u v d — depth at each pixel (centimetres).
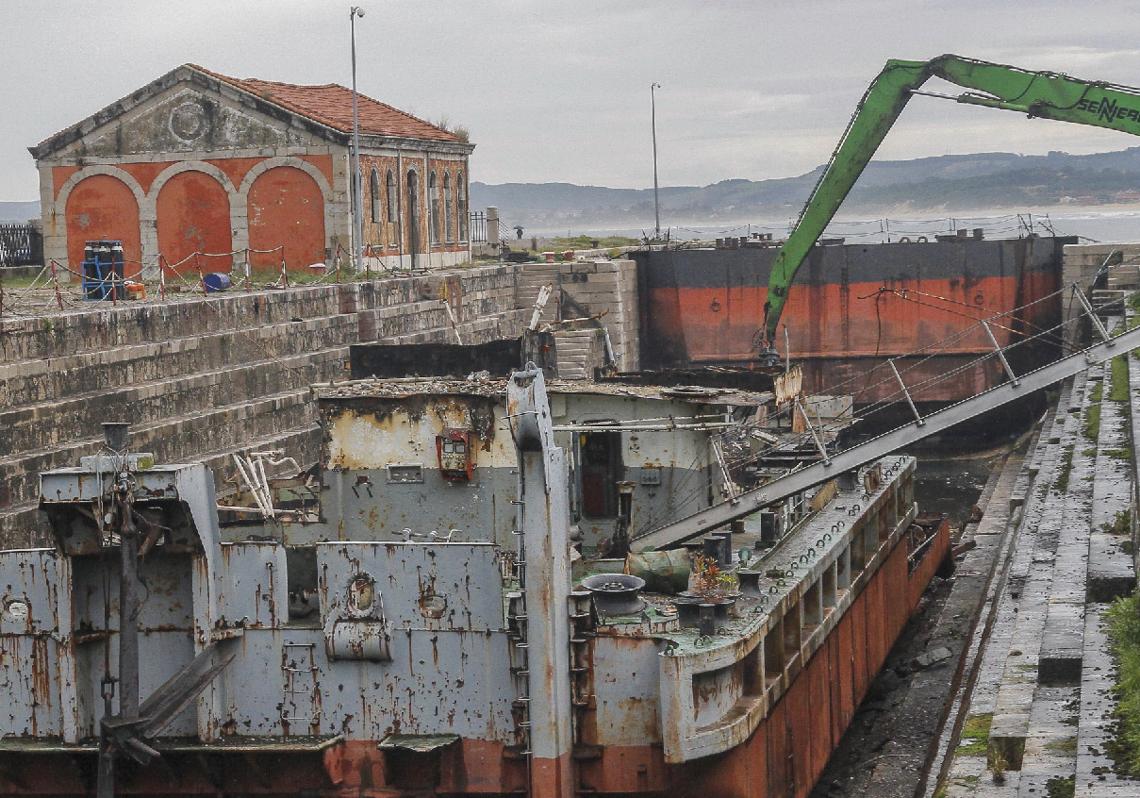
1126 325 6556
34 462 4000
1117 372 6438
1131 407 4862
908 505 4644
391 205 7569
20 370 4109
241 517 3294
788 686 2847
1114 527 3425
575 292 7981
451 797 2617
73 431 4247
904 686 3891
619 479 3194
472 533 3002
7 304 5319
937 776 2891
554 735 2522
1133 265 7956
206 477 2620
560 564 2550
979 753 2530
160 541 2600
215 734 2631
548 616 2508
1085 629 2725
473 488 2994
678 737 2477
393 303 6381
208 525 2619
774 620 2777
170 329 4891
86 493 2545
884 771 3253
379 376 3950
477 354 3909
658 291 8394
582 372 6569
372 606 2597
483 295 7462
